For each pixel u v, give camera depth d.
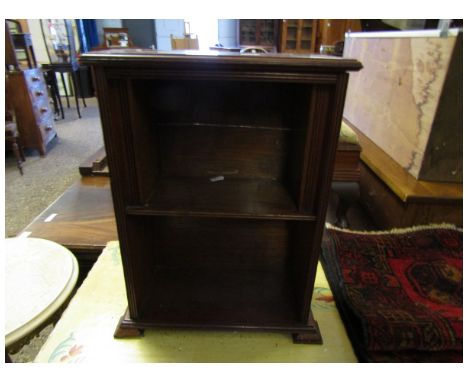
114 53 0.67
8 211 2.04
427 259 1.16
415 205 1.28
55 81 4.12
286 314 0.93
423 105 1.33
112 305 0.99
